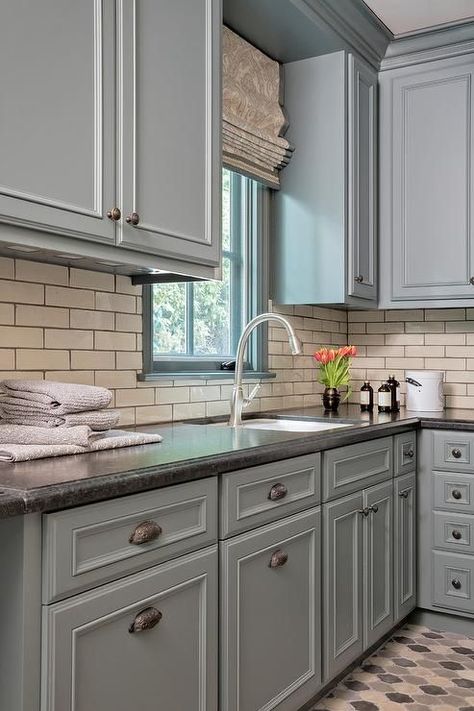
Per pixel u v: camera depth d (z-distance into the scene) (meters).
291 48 3.04
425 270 3.26
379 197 3.38
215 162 2.16
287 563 2.04
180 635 1.61
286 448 1.97
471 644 2.84
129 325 2.37
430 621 3.04
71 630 1.31
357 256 3.16
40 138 1.55
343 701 2.33
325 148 3.11
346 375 3.30
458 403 3.55
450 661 2.66
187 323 2.80
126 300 2.36
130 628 1.46
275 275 3.24
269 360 3.21
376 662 2.65
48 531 1.27
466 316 3.54
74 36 1.64
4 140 1.46
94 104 1.70
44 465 1.50
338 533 2.35
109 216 1.73
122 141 1.78
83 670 1.35
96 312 2.23
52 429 1.67
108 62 1.75
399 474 2.84
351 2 2.86
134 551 1.47
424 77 3.26
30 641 1.24
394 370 3.72
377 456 2.64
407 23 3.11
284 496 2.01
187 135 2.04
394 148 3.34
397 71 3.33
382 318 3.76
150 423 2.47
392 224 3.34
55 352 2.08
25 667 1.23
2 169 1.46
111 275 2.29
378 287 3.39
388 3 2.91
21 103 1.50
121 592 1.43
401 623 3.01
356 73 3.14
